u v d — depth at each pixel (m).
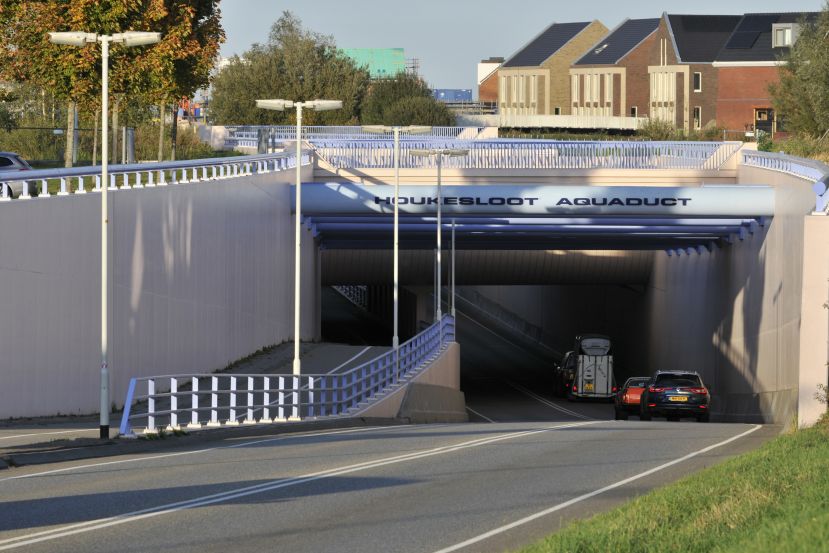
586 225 103.94
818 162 82.88
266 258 92.75
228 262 81.62
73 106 74.06
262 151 123.88
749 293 98.31
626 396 93.50
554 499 29.19
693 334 118.00
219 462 37.91
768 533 19.95
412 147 113.94
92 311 58.81
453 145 114.19
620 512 24.52
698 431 51.88
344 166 111.44
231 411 51.44
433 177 111.56
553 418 100.06
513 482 32.56
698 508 24.59
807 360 52.53
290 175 101.38
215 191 78.25
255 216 89.12
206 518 26.38
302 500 29.12
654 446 43.09
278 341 97.06
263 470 35.50
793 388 80.19
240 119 185.50
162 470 35.56
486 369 151.38
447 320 95.50
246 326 86.75
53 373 55.19
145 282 65.50
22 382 52.78
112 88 71.69
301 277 104.38
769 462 32.03
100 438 43.19
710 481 28.66
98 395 59.28
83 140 128.12
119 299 62.00
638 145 111.81
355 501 28.95
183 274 71.69
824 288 52.09
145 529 24.94
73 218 57.12
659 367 131.00
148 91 73.94
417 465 36.97
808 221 52.88
